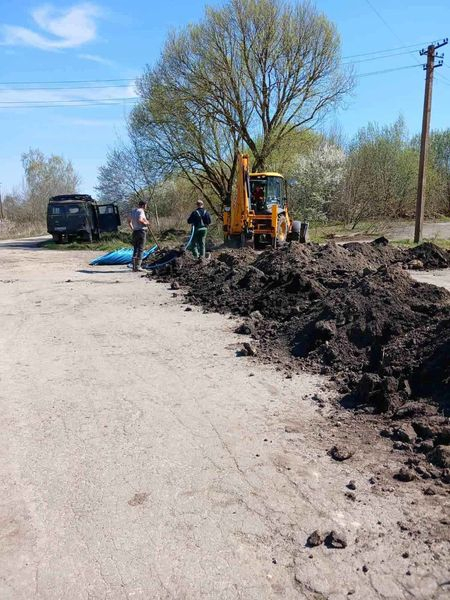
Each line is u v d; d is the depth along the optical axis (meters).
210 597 2.89
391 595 2.85
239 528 3.45
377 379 5.32
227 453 4.44
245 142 28.55
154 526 3.51
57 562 3.21
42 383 6.27
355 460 4.25
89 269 17.02
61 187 64.06
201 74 26.77
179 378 6.31
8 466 4.34
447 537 3.27
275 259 11.95
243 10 26.14
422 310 6.96
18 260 20.77
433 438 4.43
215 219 32.72
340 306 7.18
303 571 3.05
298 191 33.62
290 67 27.05
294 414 5.17
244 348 7.10
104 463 4.34
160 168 29.84
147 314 9.84
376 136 39.41
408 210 40.50
